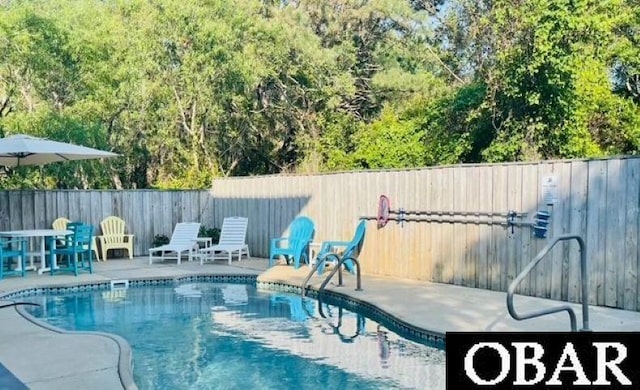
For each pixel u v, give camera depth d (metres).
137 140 18.86
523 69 12.69
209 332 6.67
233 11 17.69
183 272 10.47
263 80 19.19
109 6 18.52
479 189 8.30
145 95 17.84
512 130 13.77
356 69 20.77
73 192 12.48
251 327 6.91
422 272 9.20
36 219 12.03
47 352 5.14
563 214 7.21
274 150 20.92
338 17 20.30
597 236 6.85
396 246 9.65
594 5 13.12
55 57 15.95
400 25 20.62
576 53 12.49
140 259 12.57
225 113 19.23
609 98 14.09
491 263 8.14
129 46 17.39
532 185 7.59
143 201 13.38
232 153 20.73
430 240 9.08
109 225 12.63
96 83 17.38
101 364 4.79
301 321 7.23
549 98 12.99
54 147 10.13
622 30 15.31
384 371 5.15
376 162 17.42
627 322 5.94
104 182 17.89
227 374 5.15
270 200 12.45
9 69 15.67
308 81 19.56
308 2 20.27
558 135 13.16
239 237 12.30
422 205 9.20
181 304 8.38
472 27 14.59
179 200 13.85
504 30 13.18
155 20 17.30
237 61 17.41
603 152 14.46
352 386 4.77
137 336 6.50
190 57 17.53
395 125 17.84
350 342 6.17
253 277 10.26
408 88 19.64
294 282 9.24
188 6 17.12
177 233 12.55
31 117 15.09
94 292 9.35
